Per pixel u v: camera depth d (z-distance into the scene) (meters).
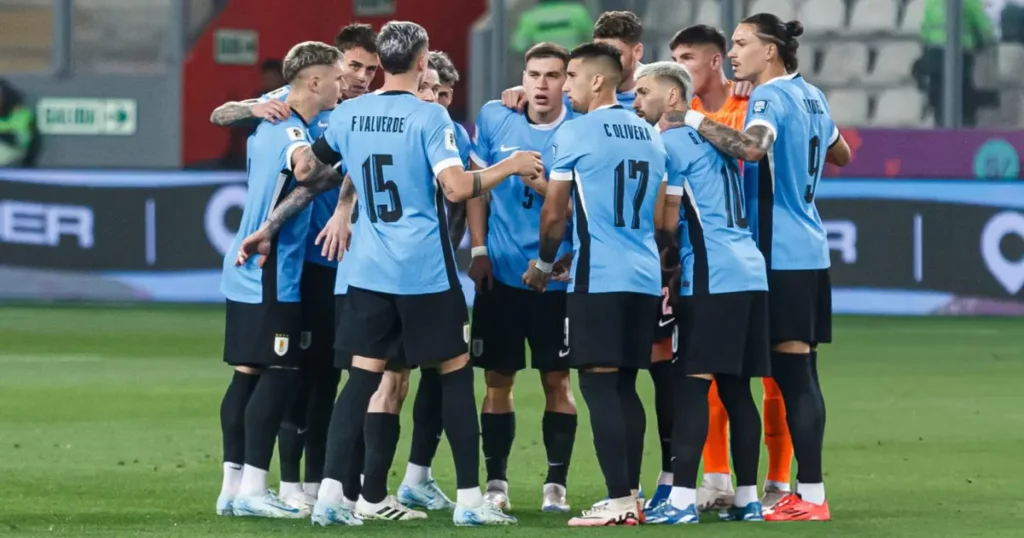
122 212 55.28
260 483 21.69
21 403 33.88
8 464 26.28
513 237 23.56
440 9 60.47
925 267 53.94
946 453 28.30
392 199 20.50
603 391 20.95
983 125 59.00
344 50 23.78
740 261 20.92
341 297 21.62
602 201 20.75
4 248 55.59
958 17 57.78
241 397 22.17
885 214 53.94
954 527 20.66
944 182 53.84
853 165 56.69
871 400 35.69
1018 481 25.20
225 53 58.78
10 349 43.25
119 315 51.59
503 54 58.69
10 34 61.19
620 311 20.67
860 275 54.09
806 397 21.58
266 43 59.19
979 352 44.88
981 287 53.88
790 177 21.58
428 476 23.45
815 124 21.91
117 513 21.70
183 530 20.22
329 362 22.94
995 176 56.38
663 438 22.81
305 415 22.89
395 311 20.73
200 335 46.78
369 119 20.59
